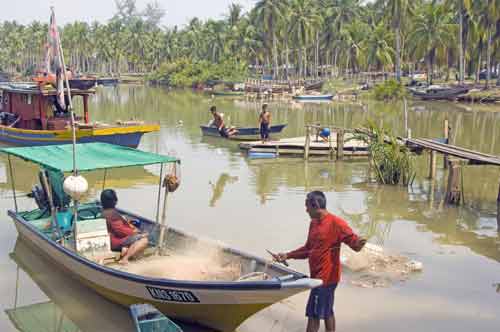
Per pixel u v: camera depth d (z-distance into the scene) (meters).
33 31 134.00
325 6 83.94
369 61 71.56
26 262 9.87
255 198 14.30
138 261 8.67
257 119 35.78
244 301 6.68
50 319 7.68
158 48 121.00
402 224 12.06
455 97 53.38
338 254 6.56
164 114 39.44
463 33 63.03
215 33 94.38
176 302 7.17
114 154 10.05
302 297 8.27
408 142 17.38
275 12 72.94
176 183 9.08
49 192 9.33
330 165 19.14
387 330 7.17
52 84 21.36
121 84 105.25
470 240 10.92
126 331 7.34
